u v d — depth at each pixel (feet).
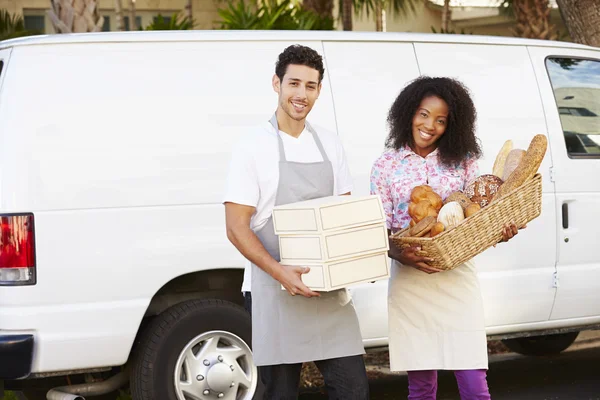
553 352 26.73
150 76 18.21
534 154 13.94
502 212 13.80
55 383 18.48
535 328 21.74
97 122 17.69
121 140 17.79
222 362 18.35
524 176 13.93
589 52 23.15
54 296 17.11
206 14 54.19
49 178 17.21
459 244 13.74
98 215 17.46
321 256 12.60
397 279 14.98
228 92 18.71
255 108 18.85
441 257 13.78
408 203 14.82
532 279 21.36
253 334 13.70
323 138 14.02
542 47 22.44
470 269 14.84
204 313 18.25
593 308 22.30
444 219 13.78
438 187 14.83
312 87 13.50
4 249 16.93
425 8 69.41
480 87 21.33
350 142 19.67
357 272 12.84
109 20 52.90
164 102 18.20
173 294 18.81
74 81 17.71
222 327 18.39
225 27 34.88
